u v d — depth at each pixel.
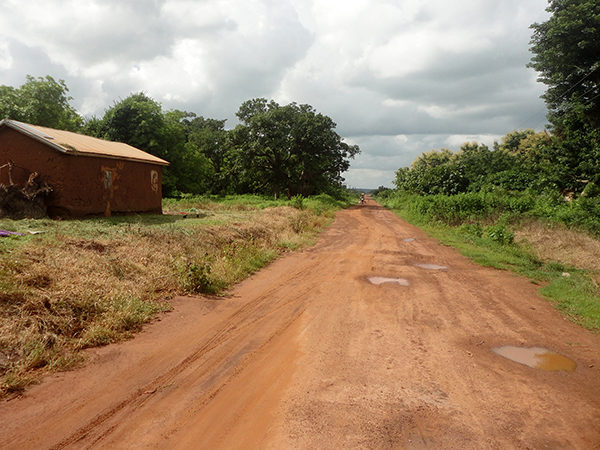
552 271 9.66
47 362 4.18
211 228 11.33
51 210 11.27
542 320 6.24
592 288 7.77
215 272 8.10
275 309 6.59
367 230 18.53
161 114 30.97
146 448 2.94
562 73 23.98
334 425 3.27
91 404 3.52
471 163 33.44
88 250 7.11
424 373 4.32
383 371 4.36
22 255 5.79
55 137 11.66
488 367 4.52
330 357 4.72
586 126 23.36
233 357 4.68
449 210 19.92
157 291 6.77
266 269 9.63
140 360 4.46
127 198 13.67
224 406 3.58
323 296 7.41
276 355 4.77
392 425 3.29
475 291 7.92
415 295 7.54
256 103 40.53
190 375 4.18
